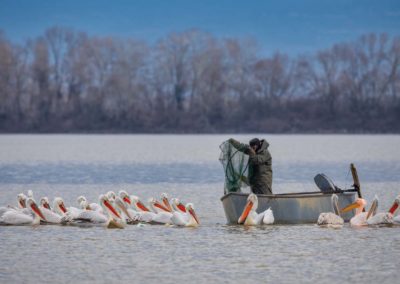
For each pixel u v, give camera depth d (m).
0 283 58.56
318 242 72.75
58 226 82.44
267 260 65.38
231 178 85.25
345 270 61.94
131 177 156.75
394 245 71.19
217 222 86.94
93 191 127.12
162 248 70.44
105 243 72.75
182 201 110.94
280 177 158.62
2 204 108.38
